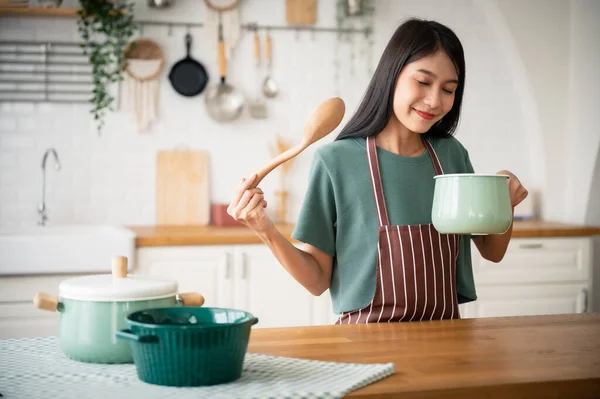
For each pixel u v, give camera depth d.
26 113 3.75
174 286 1.25
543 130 4.26
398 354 1.28
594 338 1.42
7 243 3.01
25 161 3.76
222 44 3.89
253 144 4.00
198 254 3.29
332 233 1.77
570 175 4.29
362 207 1.75
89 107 3.81
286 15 3.98
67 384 1.07
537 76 4.23
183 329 1.04
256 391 1.03
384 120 1.76
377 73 1.75
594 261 4.27
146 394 1.01
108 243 3.12
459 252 1.80
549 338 1.42
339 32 4.05
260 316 3.37
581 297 3.80
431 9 4.16
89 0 3.62
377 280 1.70
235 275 3.34
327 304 3.44
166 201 3.89
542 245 3.72
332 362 1.20
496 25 4.21
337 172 1.76
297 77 4.03
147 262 3.23
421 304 1.69
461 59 1.71
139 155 3.88
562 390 1.10
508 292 3.70
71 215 3.82
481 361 1.22
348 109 4.07
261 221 1.53
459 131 4.27
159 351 1.05
